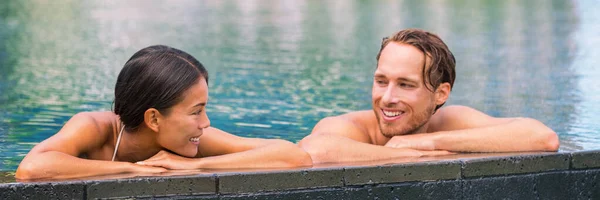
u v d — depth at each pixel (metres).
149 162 3.30
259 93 7.64
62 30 13.61
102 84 8.01
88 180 3.00
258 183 3.16
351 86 8.17
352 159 3.55
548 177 3.59
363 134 4.01
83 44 11.69
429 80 3.79
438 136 3.77
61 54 10.52
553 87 7.95
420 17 17.81
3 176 3.13
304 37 13.53
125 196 3.03
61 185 2.97
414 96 3.79
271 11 19.36
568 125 5.54
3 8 17.67
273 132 5.67
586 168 3.67
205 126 3.39
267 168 3.31
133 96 3.29
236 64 9.87
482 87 8.04
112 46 11.53
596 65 9.94
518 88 7.93
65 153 3.24
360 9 20.25
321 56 10.90
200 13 18.14
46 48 11.14
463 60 10.57
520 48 12.06
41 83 8.03
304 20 17.00
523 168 3.54
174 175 3.09
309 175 3.22
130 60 3.35
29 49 10.99
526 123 3.88
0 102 6.86
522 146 3.79
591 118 5.92
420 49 3.77
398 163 3.35
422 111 3.85
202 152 3.61
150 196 3.05
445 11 19.64
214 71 9.17
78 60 9.95
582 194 3.67
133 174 3.13
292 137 5.47
